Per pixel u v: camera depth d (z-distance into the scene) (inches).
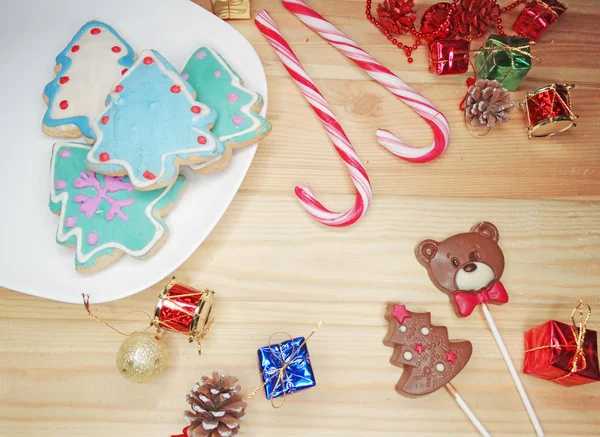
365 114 20.1
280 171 19.4
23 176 18.5
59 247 18.0
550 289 19.3
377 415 18.3
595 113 20.6
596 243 19.7
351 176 18.7
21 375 18.0
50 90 18.5
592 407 18.8
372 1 21.1
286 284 18.8
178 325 17.3
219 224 19.0
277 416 18.1
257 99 18.3
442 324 18.9
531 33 20.7
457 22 20.1
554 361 17.8
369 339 18.6
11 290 18.4
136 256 17.5
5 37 19.3
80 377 18.1
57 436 17.8
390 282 19.0
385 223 19.3
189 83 18.3
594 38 21.2
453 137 20.1
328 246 19.1
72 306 18.4
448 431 18.3
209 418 16.9
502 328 19.0
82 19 19.6
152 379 17.6
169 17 19.6
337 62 20.4
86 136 18.2
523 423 18.5
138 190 17.4
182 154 17.4
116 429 17.9
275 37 19.4
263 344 18.5
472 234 18.8
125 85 17.8
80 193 17.8
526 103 19.8
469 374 18.7
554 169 20.1
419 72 20.5
